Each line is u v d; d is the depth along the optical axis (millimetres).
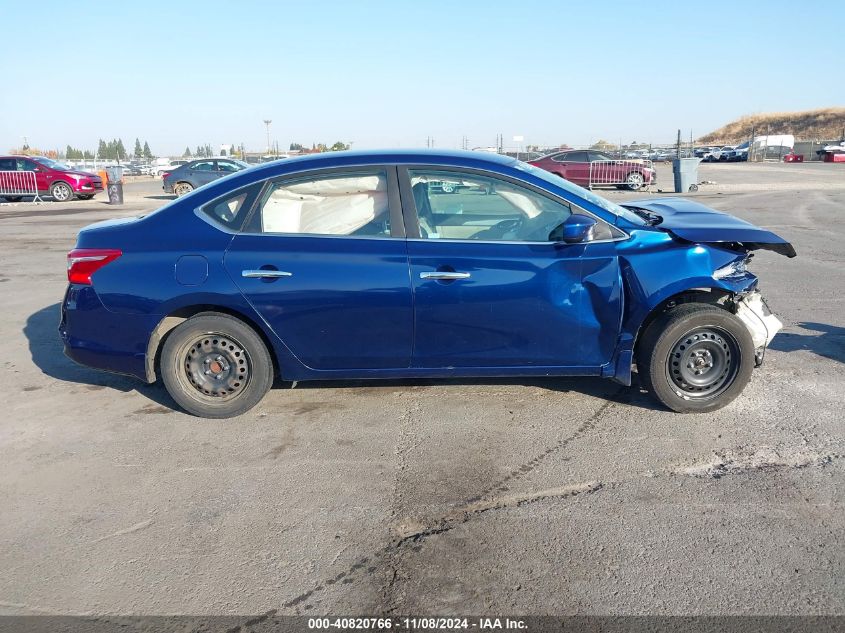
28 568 3078
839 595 2777
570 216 4191
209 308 4484
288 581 2949
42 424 4609
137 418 4684
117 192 21297
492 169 4379
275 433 4406
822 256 10188
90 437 4398
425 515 3428
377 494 3633
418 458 4023
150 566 3072
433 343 4379
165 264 4363
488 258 4277
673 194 20969
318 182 4410
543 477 3771
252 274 4309
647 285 4293
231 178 4527
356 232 4371
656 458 3955
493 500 3551
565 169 23484
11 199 23406
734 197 19469
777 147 53375
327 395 5000
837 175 30094
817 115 85438
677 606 2730
